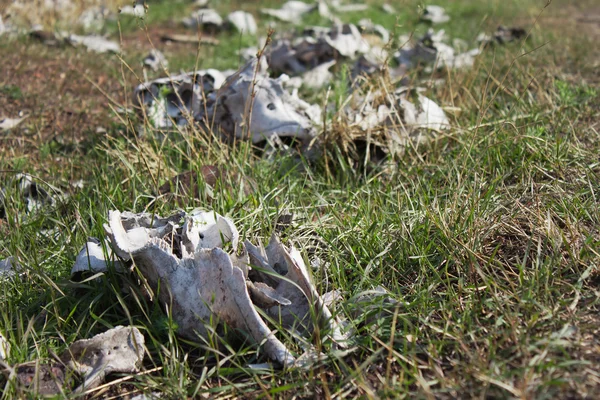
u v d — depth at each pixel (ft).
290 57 6.40
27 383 2.86
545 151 4.13
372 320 3.05
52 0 8.81
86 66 6.77
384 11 10.93
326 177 4.48
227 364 2.97
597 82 5.80
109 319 3.22
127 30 8.87
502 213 3.60
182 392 2.80
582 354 2.71
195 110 4.92
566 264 3.20
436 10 10.20
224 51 7.81
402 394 2.66
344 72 5.05
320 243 3.60
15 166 4.60
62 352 2.99
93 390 2.86
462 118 5.02
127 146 4.68
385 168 4.41
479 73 5.99
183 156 4.50
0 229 3.95
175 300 3.06
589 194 3.68
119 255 3.16
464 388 2.65
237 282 2.93
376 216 3.68
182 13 9.96
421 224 3.55
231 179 4.08
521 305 2.95
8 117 5.49
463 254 3.30
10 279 3.46
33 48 7.16
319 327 2.97
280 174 4.42
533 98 5.29
